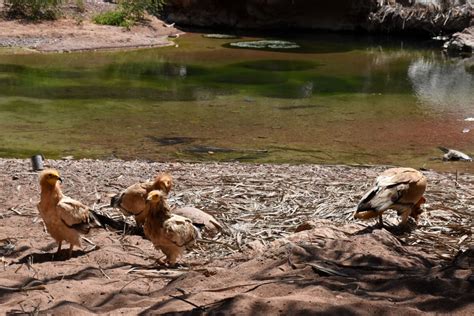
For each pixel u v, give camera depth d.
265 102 22.00
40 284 6.41
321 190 10.38
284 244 7.27
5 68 27.75
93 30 37.03
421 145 17.17
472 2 40.22
